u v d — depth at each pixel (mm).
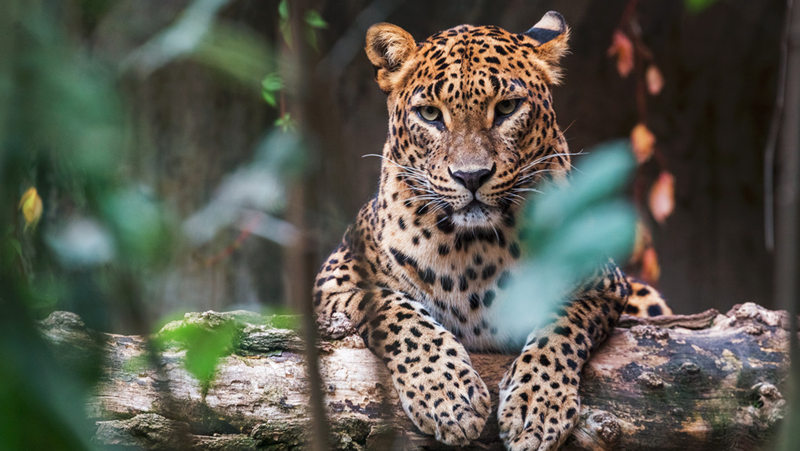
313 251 3078
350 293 8414
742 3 19547
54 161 6562
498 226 7930
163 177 15047
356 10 17516
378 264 8492
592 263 2752
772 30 19969
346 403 7121
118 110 2252
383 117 18000
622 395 7438
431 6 17812
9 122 2039
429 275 8227
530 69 8117
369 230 8789
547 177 8203
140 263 2891
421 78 8094
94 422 6355
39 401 2062
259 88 3078
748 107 20609
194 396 6781
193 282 14703
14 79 2049
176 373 6797
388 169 8594
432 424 6906
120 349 6742
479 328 8305
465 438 6828
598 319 7922
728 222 20875
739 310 8320
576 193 2766
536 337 7695
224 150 15414
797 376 2865
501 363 7781
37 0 2236
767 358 7832
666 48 19984
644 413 7371
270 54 3049
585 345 7625
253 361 7172
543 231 2764
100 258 3713
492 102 7730
